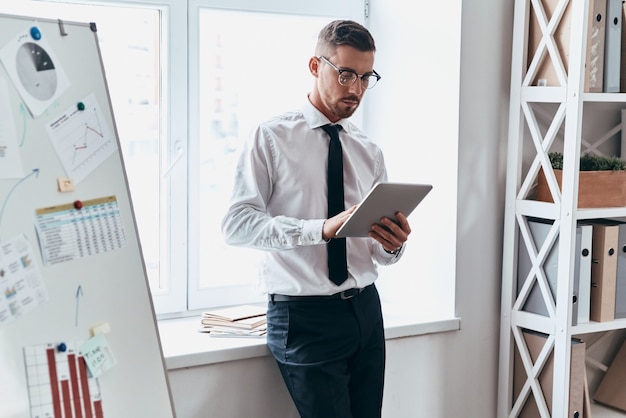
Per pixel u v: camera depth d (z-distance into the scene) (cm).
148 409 187
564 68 259
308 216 222
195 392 227
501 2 273
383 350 232
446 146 273
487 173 277
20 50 172
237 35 269
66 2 238
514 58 273
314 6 281
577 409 267
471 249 276
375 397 230
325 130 226
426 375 273
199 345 232
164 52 254
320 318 220
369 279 229
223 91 269
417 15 279
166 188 259
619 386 300
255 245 216
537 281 270
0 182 165
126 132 252
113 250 186
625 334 316
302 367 217
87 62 186
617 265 271
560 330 261
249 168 218
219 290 271
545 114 286
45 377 168
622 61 273
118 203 189
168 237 261
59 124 178
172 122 258
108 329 181
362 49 212
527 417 280
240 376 234
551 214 262
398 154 292
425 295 285
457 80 267
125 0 245
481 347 283
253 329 241
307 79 284
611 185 267
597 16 261
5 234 164
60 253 174
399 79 289
